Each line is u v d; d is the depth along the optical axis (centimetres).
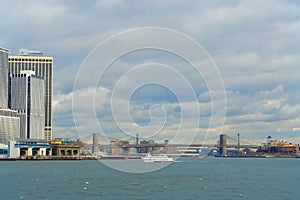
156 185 10631
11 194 9031
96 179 12531
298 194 9038
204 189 9806
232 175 14800
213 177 13588
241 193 9169
